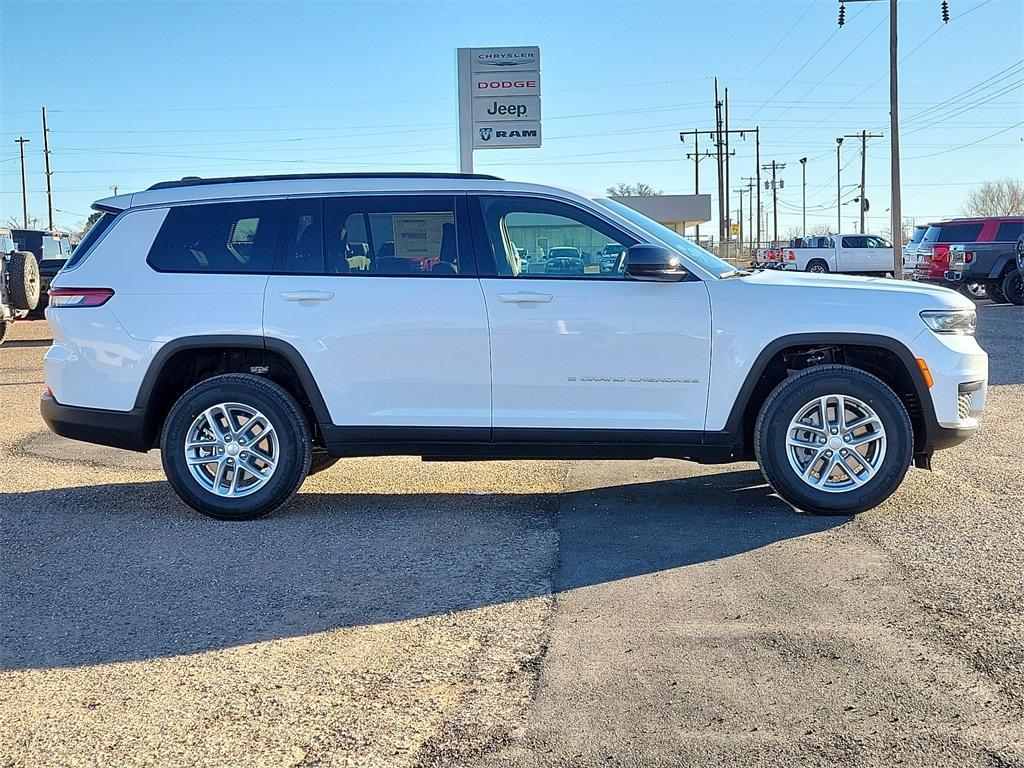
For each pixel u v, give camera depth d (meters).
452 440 5.56
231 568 4.79
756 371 5.43
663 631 3.88
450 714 3.23
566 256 5.57
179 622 4.10
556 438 5.52
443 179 5.66
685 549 4.95
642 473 6.76
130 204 5.76
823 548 4.89
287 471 5.59
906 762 2.87
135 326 5.58
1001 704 3.21
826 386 5.38
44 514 5.82
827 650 3.65
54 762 2.97
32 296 15.65
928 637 3.75
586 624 3.98
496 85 20.45
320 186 5.68
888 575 4.46
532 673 3.53
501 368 5.48
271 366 5.80
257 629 4.01
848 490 5.43
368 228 5.62
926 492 5.95
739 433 5.51
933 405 5.44
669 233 6.02
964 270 21.47
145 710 3.31
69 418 5.70
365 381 5.54
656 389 5.47
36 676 3.59
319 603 4.30
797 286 5.52
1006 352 13.08
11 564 4.88
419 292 5.50
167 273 5.62
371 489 6.40
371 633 3.95
